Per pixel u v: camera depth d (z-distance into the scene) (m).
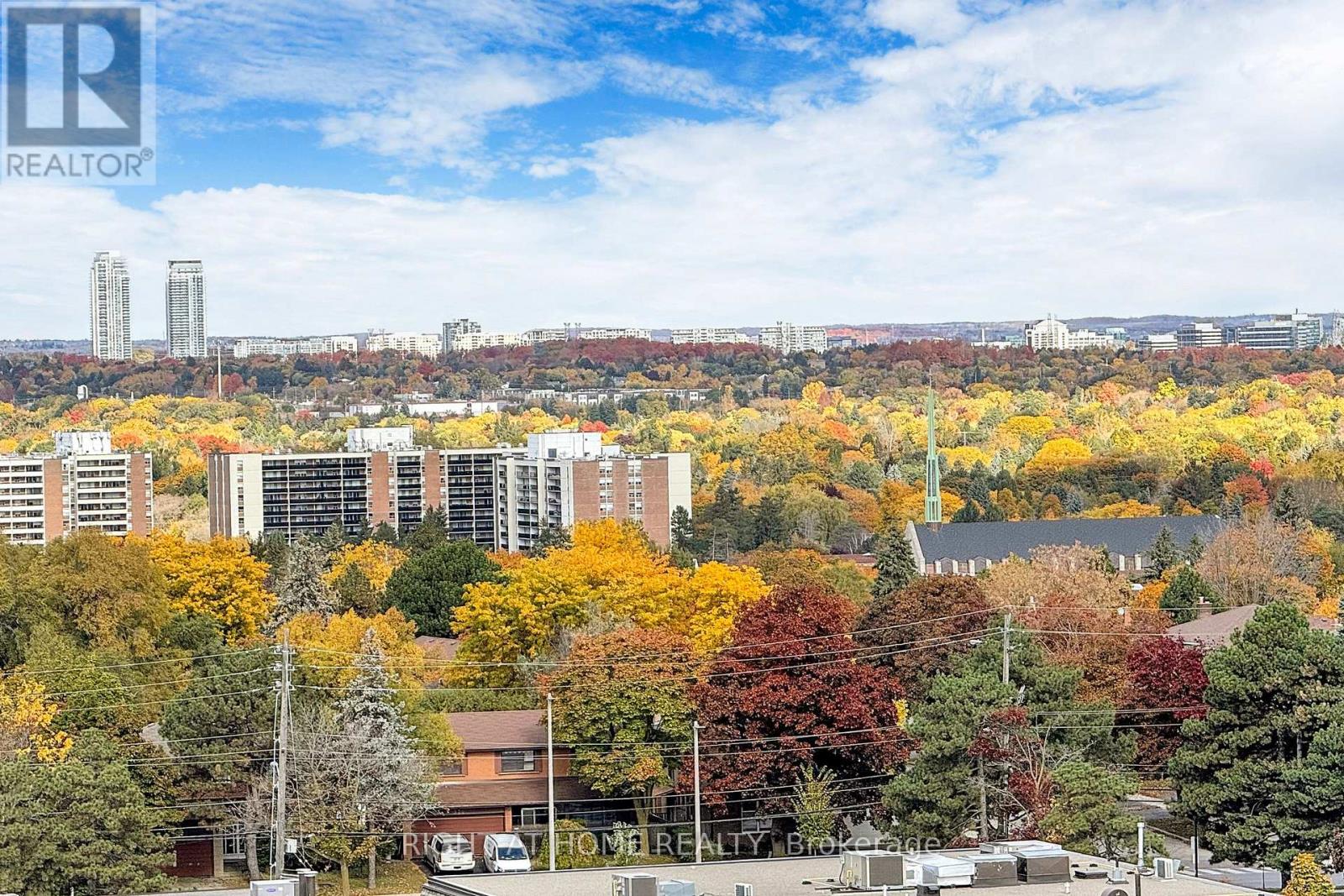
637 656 83.88
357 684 83.19
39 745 78.31
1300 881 57.16
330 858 77.88
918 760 76.19
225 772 78.88
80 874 68.81
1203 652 89.56
